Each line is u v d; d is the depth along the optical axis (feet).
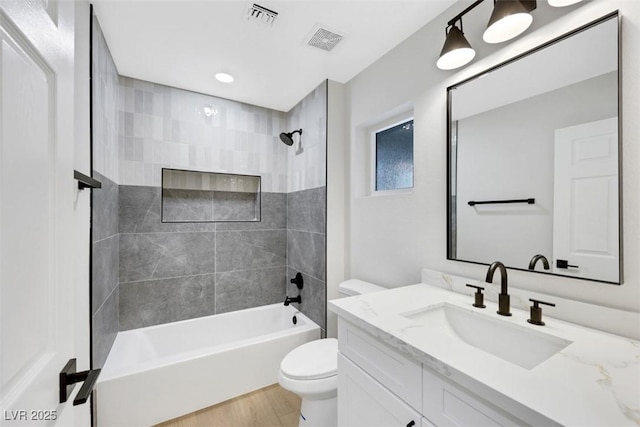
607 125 2.96
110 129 5.90
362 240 6.84
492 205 4.05
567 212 3.27
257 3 4.57
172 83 7.42
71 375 1.87
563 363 2.31
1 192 1.25
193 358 5.77
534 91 3.59
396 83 5.80
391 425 2.94
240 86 7.64
